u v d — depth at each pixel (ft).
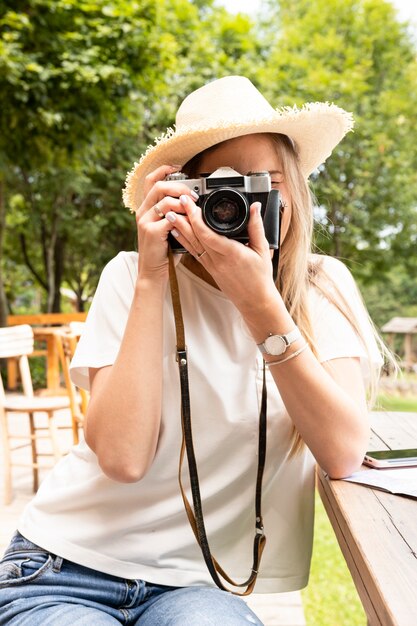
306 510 4.81
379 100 47.21
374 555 3.18
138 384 4.14
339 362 4.58
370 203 48.32
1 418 14.67
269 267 3.91
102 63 26.55
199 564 4.50
